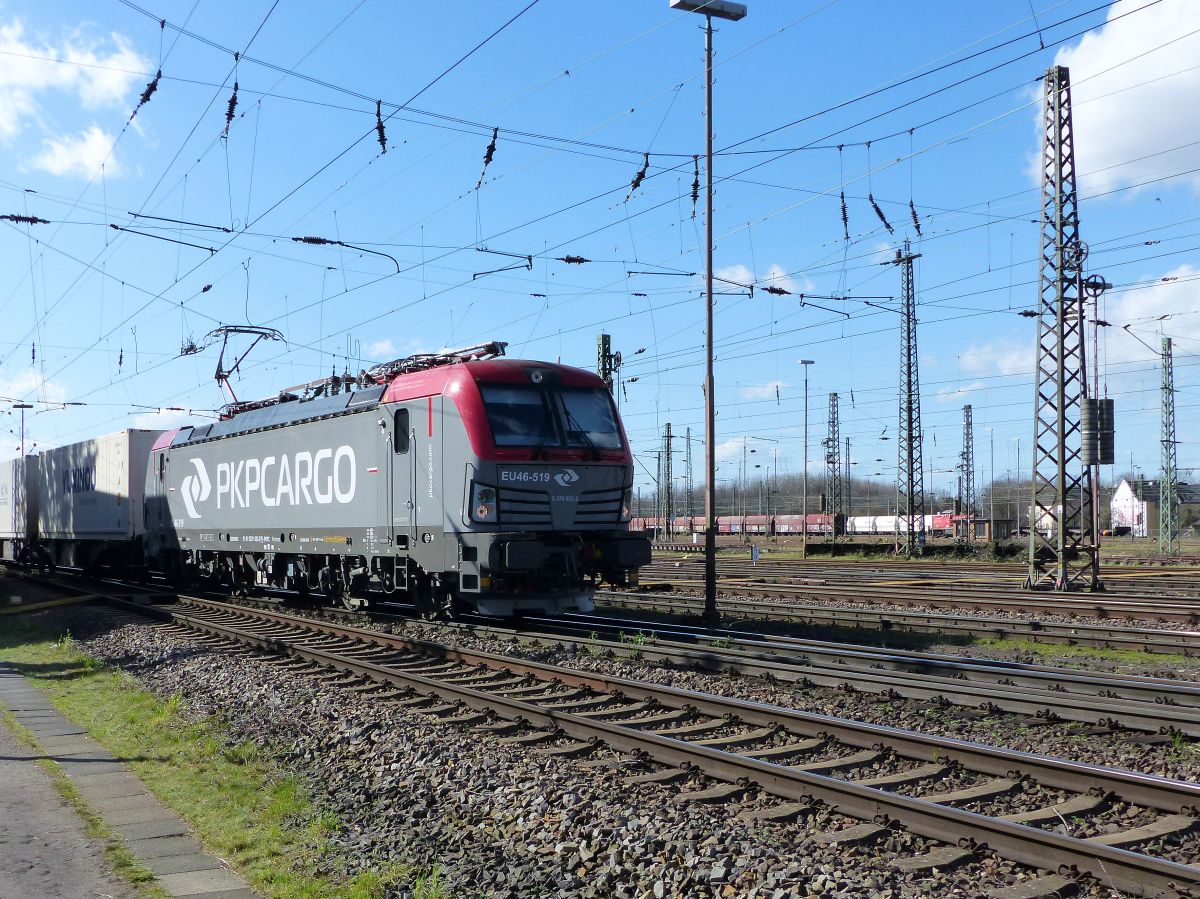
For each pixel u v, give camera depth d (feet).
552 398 55.01
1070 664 43.60
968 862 20.35
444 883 20.06
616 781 26.23
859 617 59.31
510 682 40.91
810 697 36.04
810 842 21.13
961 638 52.34
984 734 30.27
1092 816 22.52
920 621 56.54
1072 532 79.97
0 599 91.25
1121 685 34.78
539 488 53.06
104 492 103.45
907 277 140.26
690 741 30.68
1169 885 18.01
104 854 22.12
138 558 100.63
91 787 27.48
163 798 26.43
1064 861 19.47
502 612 52.90
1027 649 48.49
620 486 56.24
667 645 47.11
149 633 60.18
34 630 66.95
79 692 42.45
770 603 68.28
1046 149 78.33
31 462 134.62
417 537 55.52
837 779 24.17
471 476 51.70
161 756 30.78
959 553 138.10
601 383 57.67
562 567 52.95
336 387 68.18
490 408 52.75
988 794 24.14
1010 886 19.11
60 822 24.34
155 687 43.21
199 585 92.38
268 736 32.94
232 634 56.18
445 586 57.67
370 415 60.29
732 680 39.58
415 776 27.40
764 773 25.21
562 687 39.37
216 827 23.91
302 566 70.03
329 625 57.52
